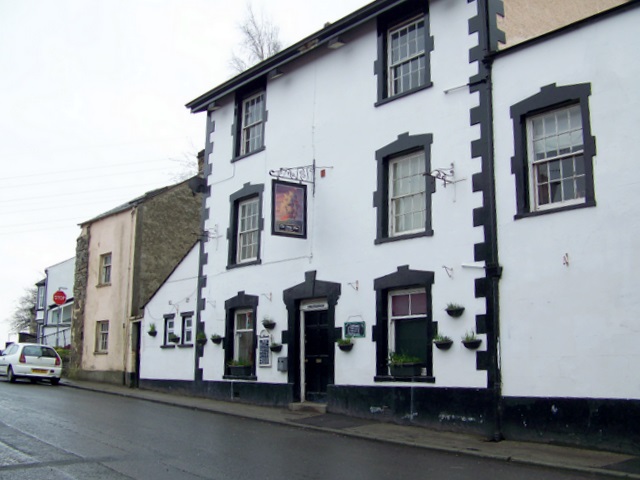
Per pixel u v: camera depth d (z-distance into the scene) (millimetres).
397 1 14492
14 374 23547
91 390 21812
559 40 11734
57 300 30875
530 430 11219
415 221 14047
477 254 12398
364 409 14172
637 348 10125
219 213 19688
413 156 14281
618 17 11000
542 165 11914
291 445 10961
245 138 19406
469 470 9039
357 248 14945
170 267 24984
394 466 9250
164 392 20891
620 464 9258
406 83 14711
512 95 12328
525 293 11617
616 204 10641
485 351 12008
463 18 13438
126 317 23922
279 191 15625
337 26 15781
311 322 16250
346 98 15898
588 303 10773
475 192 12641
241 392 17625
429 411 12820
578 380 10734
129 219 25000
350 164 15484
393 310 14188
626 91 10758
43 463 8805
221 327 18812
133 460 9164
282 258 17016
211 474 8406
